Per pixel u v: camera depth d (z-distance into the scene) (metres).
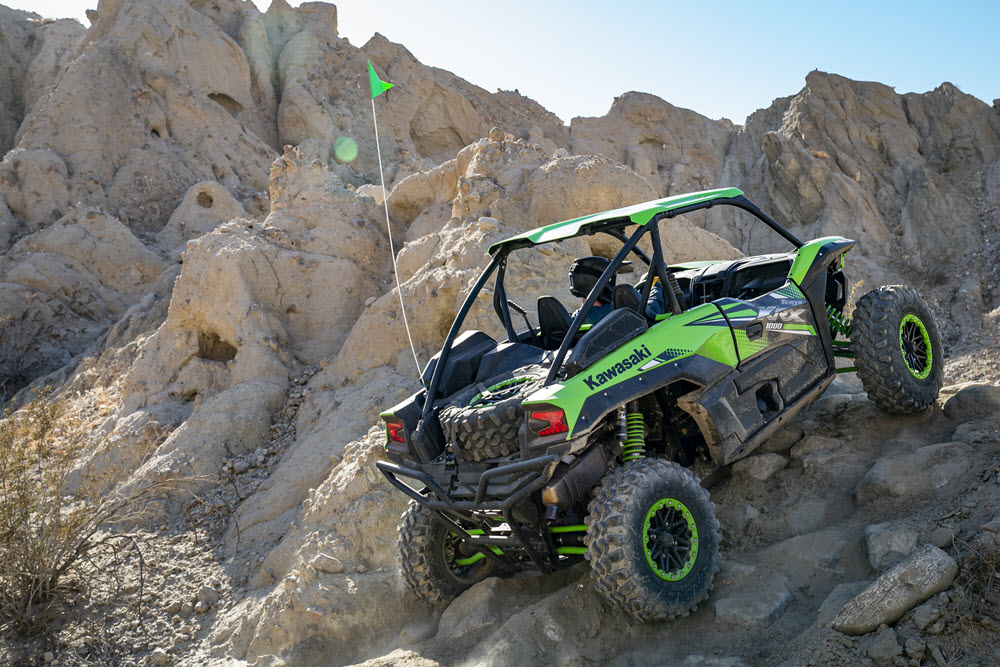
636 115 54.94
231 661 5.68
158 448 8.91
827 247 5.75
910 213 38.56
